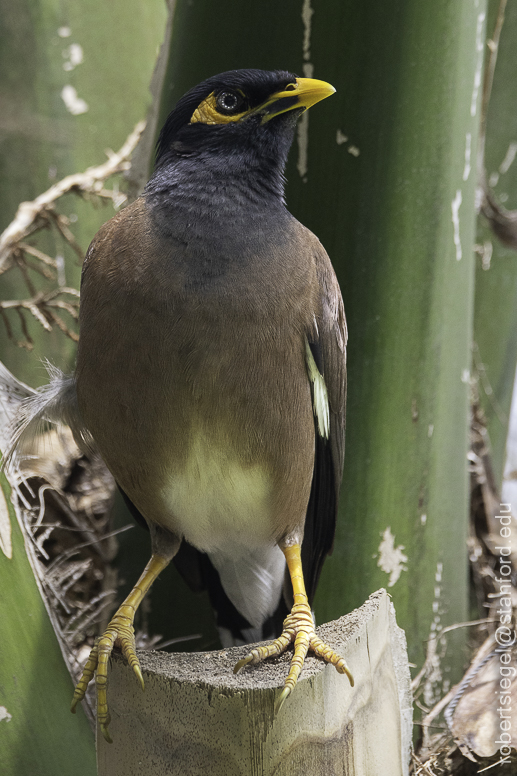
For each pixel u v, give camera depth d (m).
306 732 3.06
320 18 4.66
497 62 6.71
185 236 3.94
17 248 6.20
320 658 3.22
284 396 4.07
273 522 4.45
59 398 4.72
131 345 3.90
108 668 3.61
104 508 6.41
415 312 4.91
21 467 5.85
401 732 3.65
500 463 7.30
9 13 6.55
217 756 3.01
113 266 3.96
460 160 5.00
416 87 4.68
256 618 5.10
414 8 4.59
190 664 3.23
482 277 6.89
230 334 3.88
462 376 5.39
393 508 5.11
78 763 3.92
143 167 5.88
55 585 5.44
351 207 4.77
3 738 3.70
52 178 6.82
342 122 4.70
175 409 3.97
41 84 6.70
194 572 5.09
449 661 5.60
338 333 4.49
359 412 4.95
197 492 4.29
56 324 6.42
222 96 4.25
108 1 6.75
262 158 4.29
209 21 4.94
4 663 3.79
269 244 4.03
